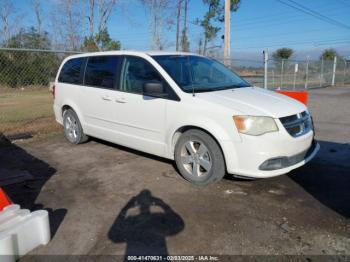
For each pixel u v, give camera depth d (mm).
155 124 4750
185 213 3654
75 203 3959
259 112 3914
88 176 4820
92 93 5809
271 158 3871
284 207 3773
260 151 3836
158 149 4820
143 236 3225
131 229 3355
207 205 3836
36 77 9727
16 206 3170
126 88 5180
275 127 3879
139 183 4516
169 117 4531
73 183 4574
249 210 3707
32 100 12906
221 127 4020
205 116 4152
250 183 4453
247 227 3357
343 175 4734
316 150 4578
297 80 21344
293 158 4062
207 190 4250
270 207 3775
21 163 5492
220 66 5699
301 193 4145
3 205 3203
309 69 21984
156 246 3062
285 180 4559
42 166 5312
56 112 6938
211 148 4141
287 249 2988
